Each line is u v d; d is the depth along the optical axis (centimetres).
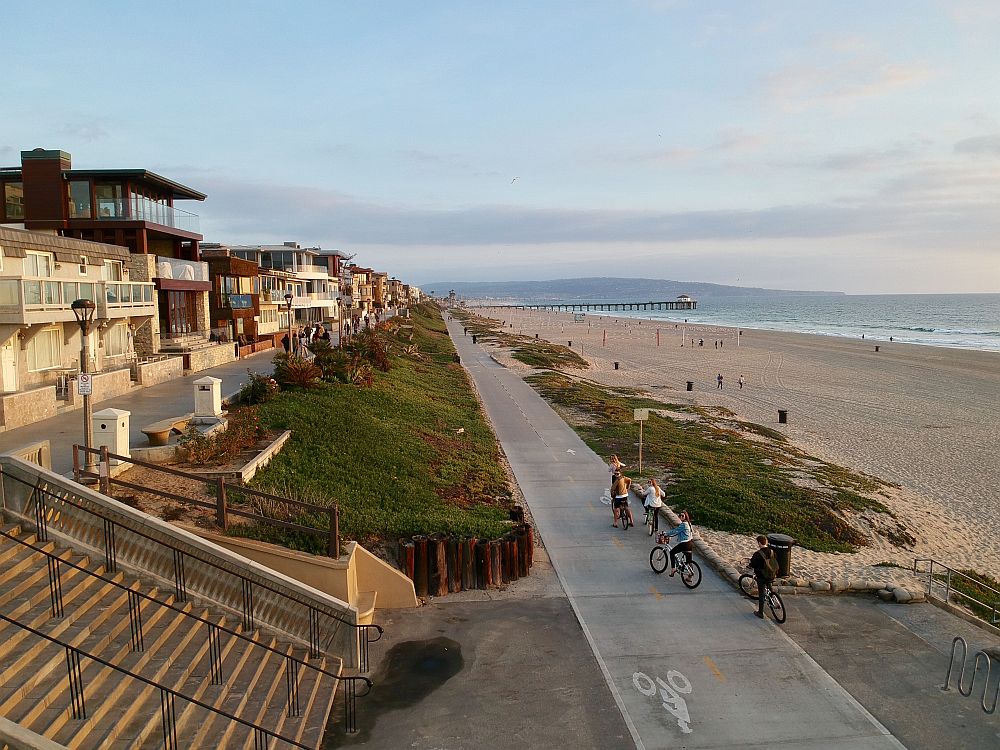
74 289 2442
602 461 2564
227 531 1287
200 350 3372
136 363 2764
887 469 2981
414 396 3322
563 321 17362
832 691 1070
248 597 1100
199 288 3922
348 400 2628
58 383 2247
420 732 956
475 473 2203
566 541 1730
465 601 1388
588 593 1430
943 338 11812
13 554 972
